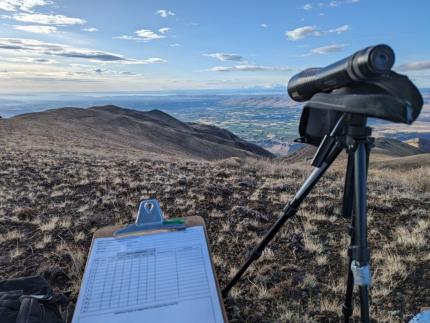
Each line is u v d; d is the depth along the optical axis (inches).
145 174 393.1
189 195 289.9
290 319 126.3
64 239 202.7
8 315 77.2
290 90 79.5
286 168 474.3
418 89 48.6
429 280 152.3
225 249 188.9
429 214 237.3
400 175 523.8
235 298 139.9
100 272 66.4
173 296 60.8
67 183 347.6
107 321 56.2
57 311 89.0
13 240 201.6
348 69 52.6
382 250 183.9
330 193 298.8
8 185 345.7
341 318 127.5
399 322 124.5
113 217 243.3
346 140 64.6
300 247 189.8
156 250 72.2
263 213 247.3
